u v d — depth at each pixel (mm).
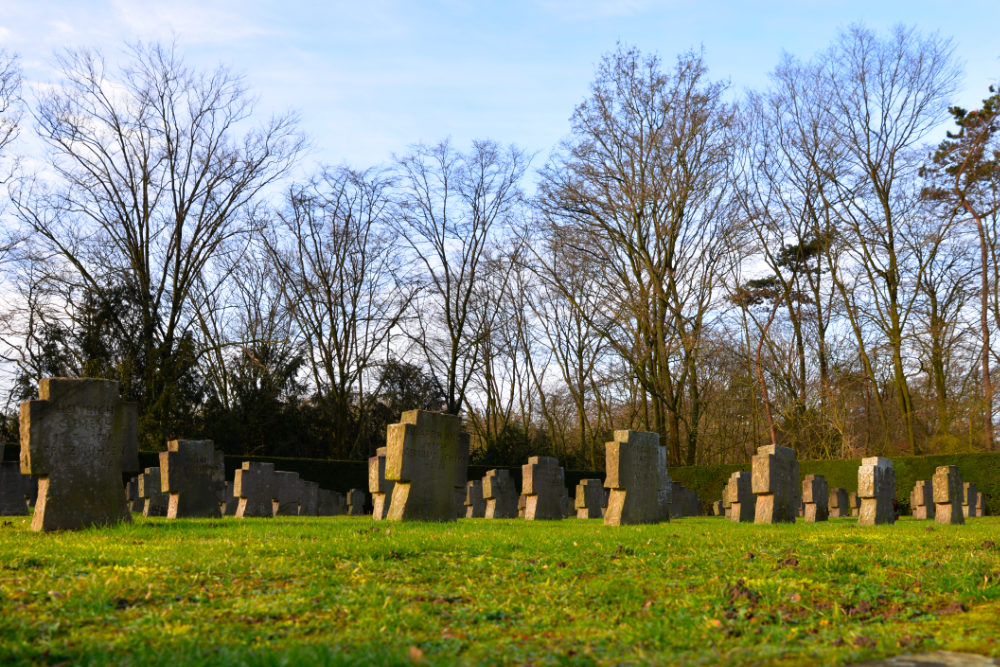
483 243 46500
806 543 12883
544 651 6039
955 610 7820
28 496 22797
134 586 7828
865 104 39188
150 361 37031
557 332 53562
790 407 43969
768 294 43656
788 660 5898
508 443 48812
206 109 38719
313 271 44312
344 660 5336
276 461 35469
